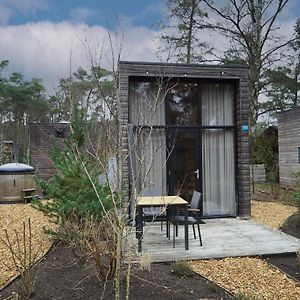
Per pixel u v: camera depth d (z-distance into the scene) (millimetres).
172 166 8031
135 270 4508
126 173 5594
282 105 18906
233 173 8383
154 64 7727
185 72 7836
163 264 4879
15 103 26047
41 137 17875
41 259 4992
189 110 8211
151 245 5789
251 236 6395
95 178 5422
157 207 5895
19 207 9805
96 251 3932
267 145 18719
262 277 4465
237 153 8320
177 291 3865
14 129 25797
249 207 8227
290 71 17781
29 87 25984
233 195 8367
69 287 3969
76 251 4961
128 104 7754
